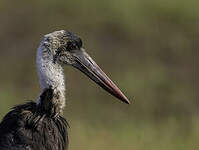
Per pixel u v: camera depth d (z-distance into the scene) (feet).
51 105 27.71
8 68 61.21
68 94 56.80
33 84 59.21
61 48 27.99
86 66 28.84
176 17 68.28
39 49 27.81
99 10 68.80
